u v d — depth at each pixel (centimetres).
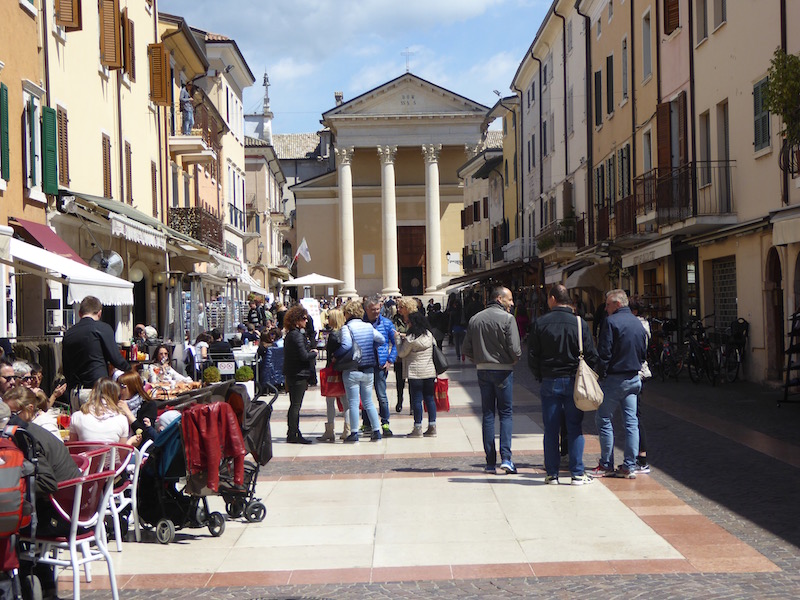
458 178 8606
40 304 1891
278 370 2234
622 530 848
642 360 1091
